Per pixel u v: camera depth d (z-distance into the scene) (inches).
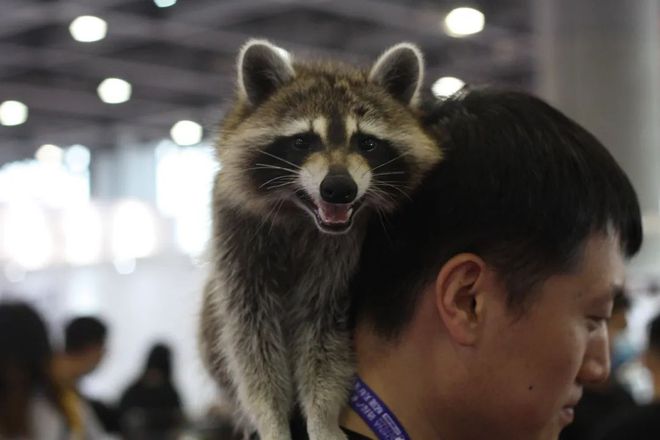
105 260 697.0
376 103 102.9
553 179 69.6
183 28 578.2
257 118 105.4
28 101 746.2
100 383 665.6
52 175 962.7
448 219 71.0
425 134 87.0
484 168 70.4
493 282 70.2
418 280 72.1
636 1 388.8
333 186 85.7
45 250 706.2
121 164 916.0
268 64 108.7
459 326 70.6
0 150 940.0
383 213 76.5
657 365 201.2
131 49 634.8
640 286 368.5
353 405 77.5
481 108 73.6
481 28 524.1
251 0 533.6
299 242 92.9
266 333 94.4
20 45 609.9
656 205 386.9
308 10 561.0
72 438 168.7
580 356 72.0
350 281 81.1
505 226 69.5
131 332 681.6
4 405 156.2
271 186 96.6
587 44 390.3
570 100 392.2
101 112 790.5
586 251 70.7
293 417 93.3
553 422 73.8
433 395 72.0
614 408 201.0
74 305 697.0
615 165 73.5
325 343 82.4
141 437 295.4
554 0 398.6
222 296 97.0
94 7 543.5
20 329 158.6
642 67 390.3
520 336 70.4
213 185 103.0
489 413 71.3
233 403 102.0
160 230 694.5
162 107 779.4
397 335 73.4
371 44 615.2
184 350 436.8
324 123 100.5
